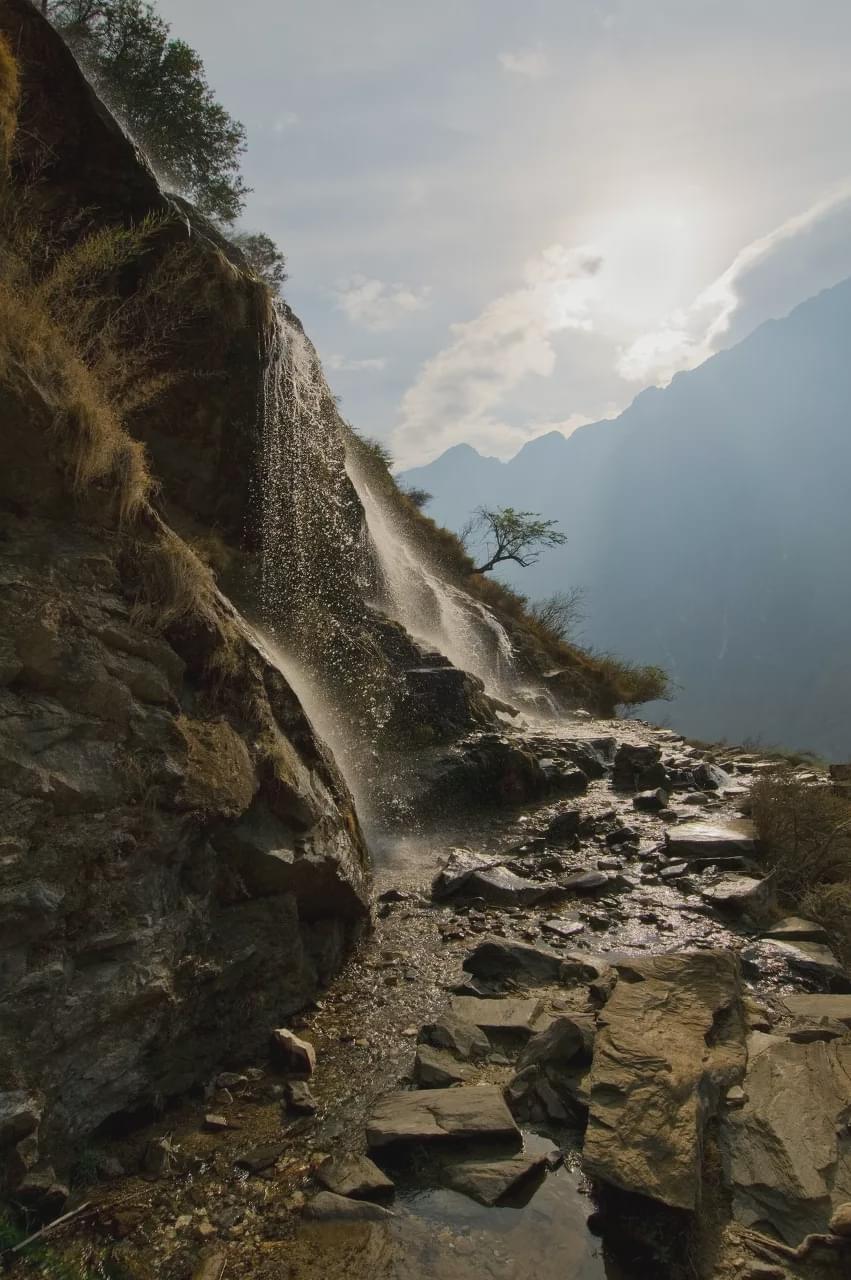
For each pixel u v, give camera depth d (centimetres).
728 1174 308
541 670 1898
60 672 337
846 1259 271
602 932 584
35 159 658
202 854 388
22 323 368
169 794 366
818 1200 288
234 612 509
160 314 783
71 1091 307
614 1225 289
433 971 507
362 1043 419
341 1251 279
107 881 330
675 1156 299
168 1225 290
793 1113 328
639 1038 373
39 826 310
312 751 522
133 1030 333
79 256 543
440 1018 432
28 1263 263
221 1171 319
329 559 1145
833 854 707
